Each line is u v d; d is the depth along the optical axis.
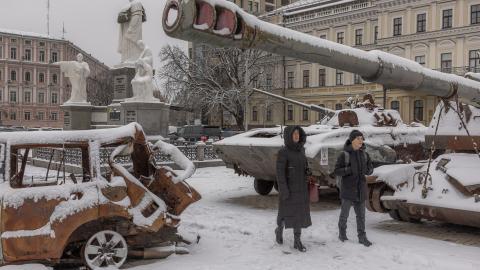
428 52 48.25
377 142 10.58
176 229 6.92
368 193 8.52
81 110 21.80
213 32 4.96
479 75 8.67
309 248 7.18
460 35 45.94
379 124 11.59
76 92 22.38
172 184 6.99
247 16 5.23
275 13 64.00
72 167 15.82
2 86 91.69
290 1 78.25
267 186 12.64
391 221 9.26
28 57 94.38
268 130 11.50
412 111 48.94
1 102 91.69
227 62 49.38
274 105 61.66
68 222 5.86
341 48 6.25
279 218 7.20
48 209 5.83
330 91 57.16
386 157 10.59
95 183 6.14
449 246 7.38
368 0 53.38
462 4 45.78
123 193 6.25
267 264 6.43
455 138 9.12
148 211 6.50
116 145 6.62
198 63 50.72
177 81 50.78
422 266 6.36
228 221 9.06
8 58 92.38
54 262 5.95
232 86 49.88
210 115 63.50
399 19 50.47
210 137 42.72
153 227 6.39
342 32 56.19
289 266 6.36
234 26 5.05
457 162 8.40
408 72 6.98
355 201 7.36
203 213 9.98
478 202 7.39
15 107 92.62
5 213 5.67
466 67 45.62
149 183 7.18
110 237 6.27
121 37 22.78
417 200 7.98
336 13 56.19
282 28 5.62
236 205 11.05
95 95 68.44
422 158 11.84
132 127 6.73
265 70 54.56
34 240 5.71
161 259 6.74
